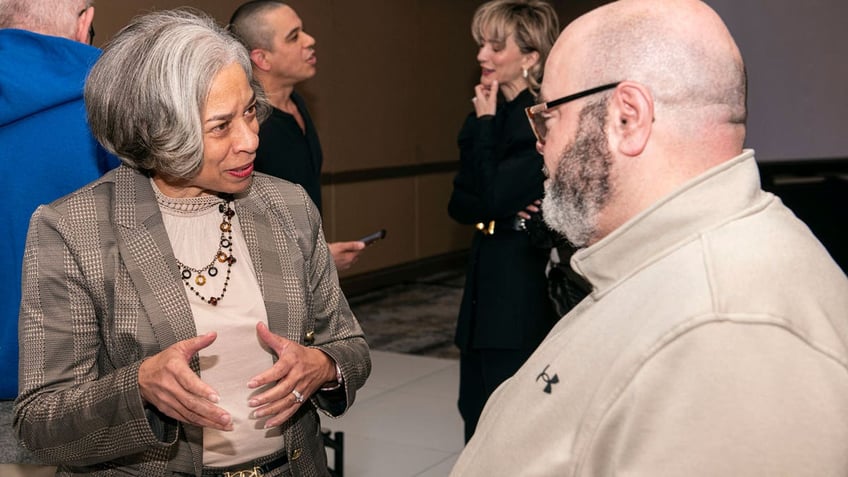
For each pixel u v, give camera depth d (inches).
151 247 58.7
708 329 35.5
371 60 296.2
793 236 38.4
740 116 40.5
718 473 34.3
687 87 39.6
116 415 54.9
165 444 56.2
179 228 60.8
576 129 42.0
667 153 40.1
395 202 312.5
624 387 36.6
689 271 37.5
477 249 122.2
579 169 42.0
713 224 38.6
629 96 40.1
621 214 41.6
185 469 58.4
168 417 56.8
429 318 265.4
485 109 121.2
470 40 343.6
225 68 57.4
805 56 189.5
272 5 129.3
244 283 61.2
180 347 54.1
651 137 40.1
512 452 41.2
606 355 38.6
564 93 42.4
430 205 329.4
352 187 292.7
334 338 66.6
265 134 121.1
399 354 223.9
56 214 58.0
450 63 333.7
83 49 69.6
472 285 122.3
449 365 213.8
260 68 128.8
